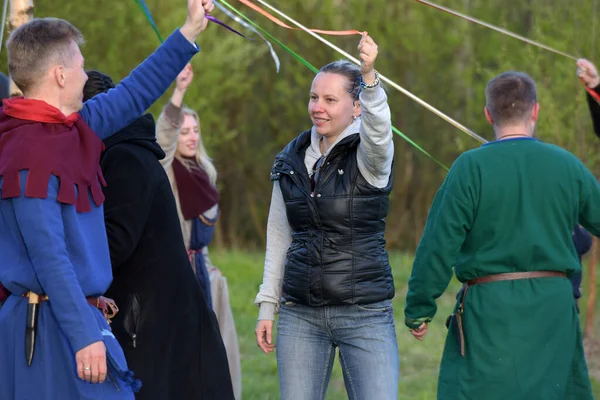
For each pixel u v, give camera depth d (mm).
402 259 17484
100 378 4051
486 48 18750
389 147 4984
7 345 4168
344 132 5199
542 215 5270
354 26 19609
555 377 5234
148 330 4738
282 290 5422
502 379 5191
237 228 21781
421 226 20938
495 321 5230
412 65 19875
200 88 18625
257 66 20562
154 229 4816
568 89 12617
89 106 4559
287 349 5277
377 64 19844
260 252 20703
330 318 5203
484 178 5285
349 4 19578
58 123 4199
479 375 5230
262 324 5453
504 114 5441
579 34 12547
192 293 4930
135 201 4680
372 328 5168
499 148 5363
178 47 4668
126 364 4328
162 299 4785
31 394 4125
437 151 20328
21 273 4113
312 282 5164
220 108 20188
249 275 15672
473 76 19047
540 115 12570
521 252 5234
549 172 5293
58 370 4137
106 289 4320
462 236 5316
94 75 5066
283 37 19828
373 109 4828
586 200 5371
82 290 4168
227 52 18922
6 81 6457
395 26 19422
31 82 4254
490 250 5293
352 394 5238
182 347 4848
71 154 4176
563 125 12641
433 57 19359
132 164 4746
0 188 4086
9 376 4168
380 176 5109
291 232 5449
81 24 17797
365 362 5145
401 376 9461
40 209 4020
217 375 4953
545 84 13023
